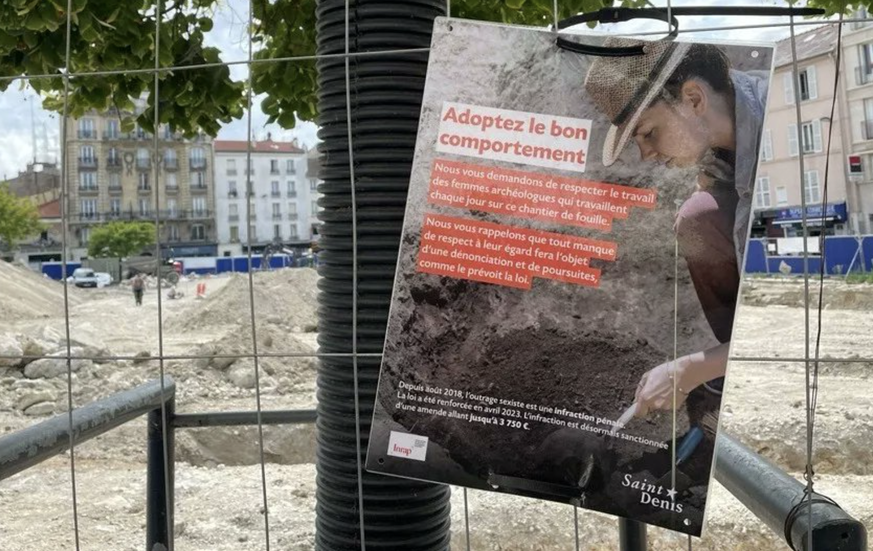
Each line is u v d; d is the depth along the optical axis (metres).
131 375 10.27
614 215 1.29
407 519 1.83
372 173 1.80
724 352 1.26
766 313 20.55
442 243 1.35
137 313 27.69
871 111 31.78
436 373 1.36
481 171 1.34
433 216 1.36
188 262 64.25
